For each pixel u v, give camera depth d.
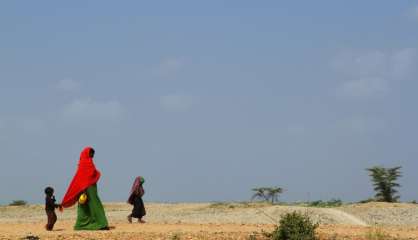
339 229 27.19
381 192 59.75
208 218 38.59
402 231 27.05
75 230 26.59
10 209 52.94
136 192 30.00
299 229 23.50
